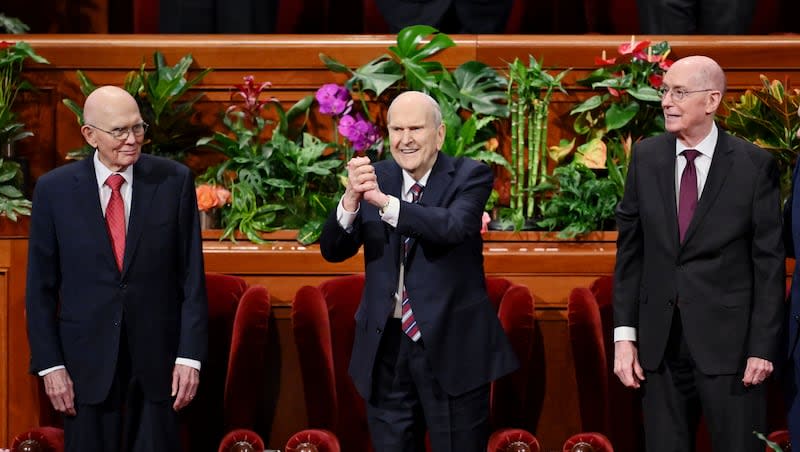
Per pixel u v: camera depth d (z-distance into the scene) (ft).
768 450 42.37
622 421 44.19
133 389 37.29
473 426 35.83
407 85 50.03
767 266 35.78
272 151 48.70
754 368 35.37
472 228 34.96
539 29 67.51
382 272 35.50
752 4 54.34
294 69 50.70
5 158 48.42
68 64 50.47
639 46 48.34
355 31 68.49
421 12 54.08
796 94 47.73
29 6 64.03
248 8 54.90
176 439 37.88
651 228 36.91
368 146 47.70
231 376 42.52
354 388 44.24
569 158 50.72
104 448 37.37
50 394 36.60
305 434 42.73
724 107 50.06
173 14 54.95
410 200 35.99
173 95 49.08
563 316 45.88
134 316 36.94
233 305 44.47
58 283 37.60
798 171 36.81
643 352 37.04
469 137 48.29
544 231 47.73
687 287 36.37
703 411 36.86
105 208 37.55
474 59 50.49
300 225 48.06
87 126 36.50
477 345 35.53
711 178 36.50
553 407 46.03
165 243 37.37
